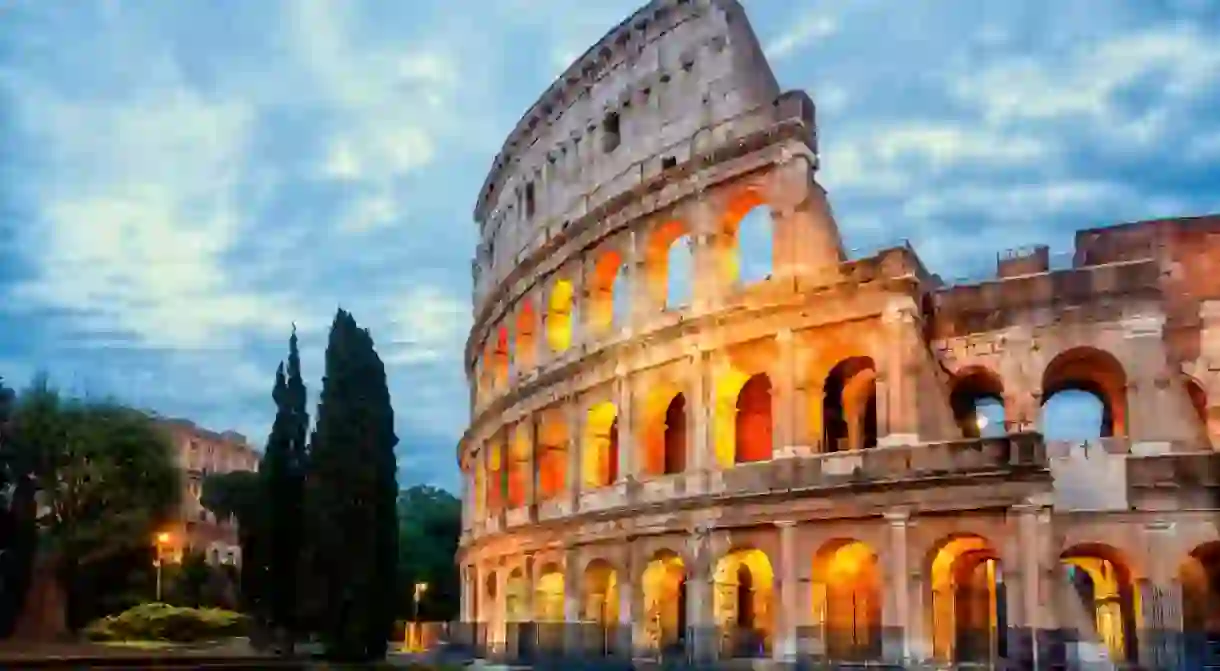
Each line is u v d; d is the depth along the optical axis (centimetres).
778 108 6981
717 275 7069
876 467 6034
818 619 6150
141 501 10944
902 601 5756
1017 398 6306
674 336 7131
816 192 6856
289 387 7525
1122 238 6844
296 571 7100
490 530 9369
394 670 6094
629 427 7381
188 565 13750
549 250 8669
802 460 6338
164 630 8875
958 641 6309
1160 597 5709
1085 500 5919
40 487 10381
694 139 7444
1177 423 5925
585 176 8525
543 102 9175
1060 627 5366
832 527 6128
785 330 6581
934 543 5775
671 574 7356
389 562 7050
